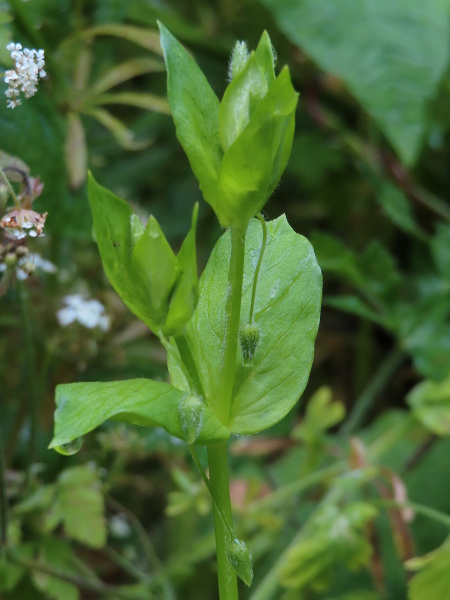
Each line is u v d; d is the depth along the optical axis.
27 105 0.37
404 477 0.46
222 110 0.26
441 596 0.35
